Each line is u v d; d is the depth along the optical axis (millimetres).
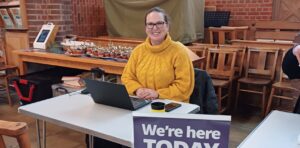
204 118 998
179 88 2059
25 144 1146
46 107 1759
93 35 4957
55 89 3115
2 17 4250
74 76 3281
